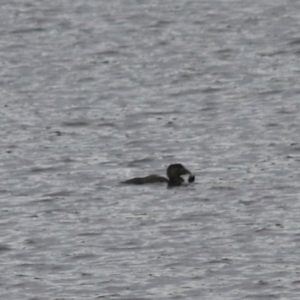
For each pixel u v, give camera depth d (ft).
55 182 234.99
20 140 272.10
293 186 225.35
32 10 449.06
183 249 192.13
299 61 355.36
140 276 180.86
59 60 368.89
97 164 248.73
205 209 212.64
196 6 444.96
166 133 274.98
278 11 430.20
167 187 226.38
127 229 203.10
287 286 174.70
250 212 209.87
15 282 180.24
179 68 351.67
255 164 243.60
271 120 283.18
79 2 462.60
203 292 173.37
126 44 388.16
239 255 188.44
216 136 270.05
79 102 313.12
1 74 352.28
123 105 307.58
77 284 178.60
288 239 195.21
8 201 222.69
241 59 360.89
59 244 196.75
